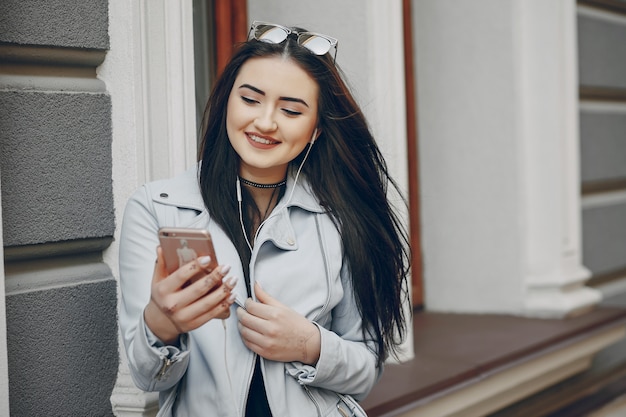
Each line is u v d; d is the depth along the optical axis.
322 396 2.10
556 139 4.82
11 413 2.35
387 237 2.23
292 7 3.82
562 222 4.84
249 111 2.03
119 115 2.58
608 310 5.05
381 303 2.21
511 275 4.87
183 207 2.07
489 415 4.16
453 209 4.99
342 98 2.14
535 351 4.20
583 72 5.41
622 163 5.87
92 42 2.54
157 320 1.86
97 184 2.56
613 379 5.25
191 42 2.73
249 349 2.02
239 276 2.04
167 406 2.04
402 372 3.69
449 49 4.94
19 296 2.37
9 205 2.35
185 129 2.70
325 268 2.12
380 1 3.65
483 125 4.89
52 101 2.44
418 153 5.06
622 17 5.88
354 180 2.21
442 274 5.05
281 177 2.17
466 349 4.09
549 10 4.80
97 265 2.60
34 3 2.40
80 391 2.52
